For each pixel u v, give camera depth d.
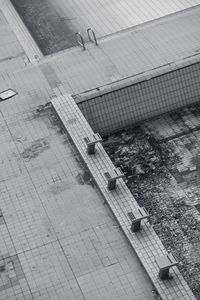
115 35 38.03
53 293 23.33
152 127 34.44
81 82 34.38
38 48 39.22
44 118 31.16
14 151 29.34
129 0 43.00
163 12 41.31
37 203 26.72
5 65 36.47
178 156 32.88
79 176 27.69
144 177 32.00
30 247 25.00
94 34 37.12
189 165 32.34
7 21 41.28
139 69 34.91
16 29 40.41
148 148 33.41
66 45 39.41
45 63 36.19
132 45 36.88
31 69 35.75
